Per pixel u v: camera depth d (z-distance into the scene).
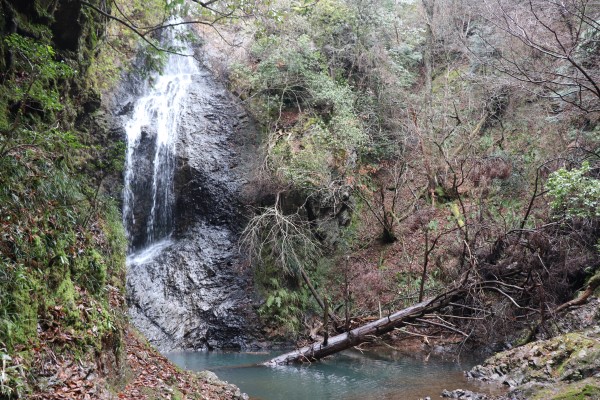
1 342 4.20
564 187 9.89
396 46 20.39
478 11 16.20
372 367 11.02
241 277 14.52
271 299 13.85
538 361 8.79
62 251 5.62
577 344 8.52
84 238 6.51
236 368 10.98
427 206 17.14
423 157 17.50
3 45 7.03
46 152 6.60
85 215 7.14
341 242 16.47
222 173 16.05
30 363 4.52
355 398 8.42
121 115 15.64
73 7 9.33
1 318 4.31
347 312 11.98
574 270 11.08
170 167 16.27
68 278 5.68
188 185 15.91
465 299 11.95
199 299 14.13
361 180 17.88
